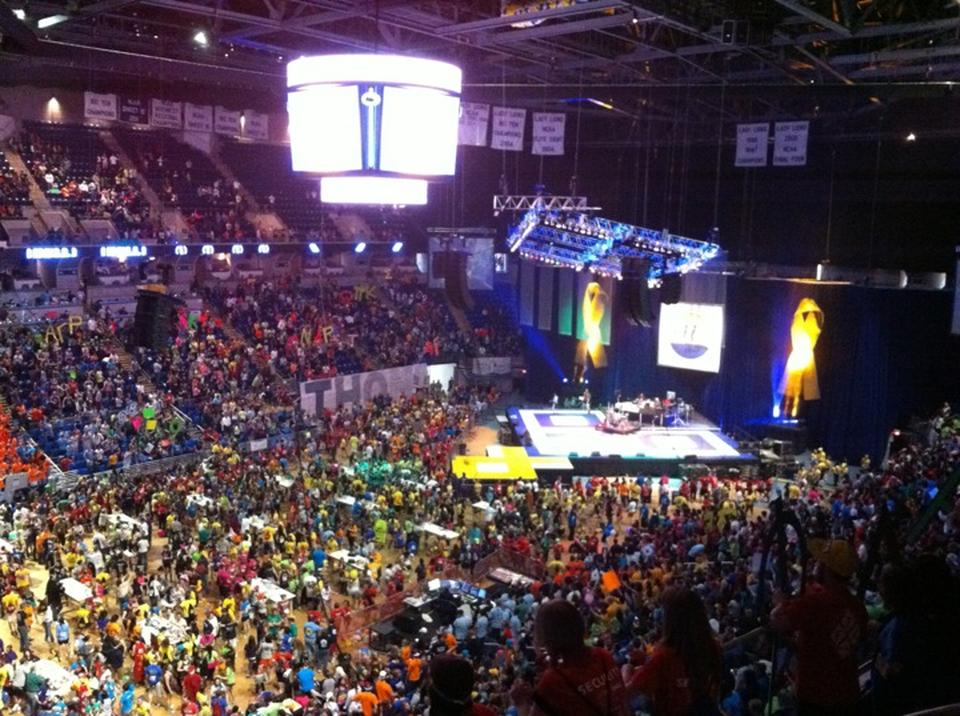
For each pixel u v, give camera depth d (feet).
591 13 102.37
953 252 139.95
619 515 122.42
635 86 117.08
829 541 18.21
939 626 17.48
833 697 17.28
